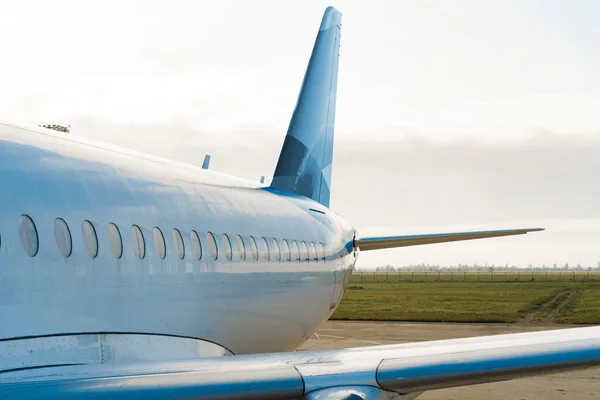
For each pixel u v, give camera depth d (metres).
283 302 14.05
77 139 10.07
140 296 9.63
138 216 9.92
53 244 8.25
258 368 8.38
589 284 101.12
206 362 8.66
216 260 11.58
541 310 43.47
